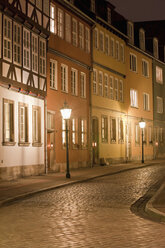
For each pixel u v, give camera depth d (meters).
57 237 9.19
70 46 31.97
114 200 15.49
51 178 23.95
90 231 9.83
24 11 24.44
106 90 39.16
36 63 26.36
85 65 34.41
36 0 26.19
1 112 21.78
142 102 48.47
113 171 29.67
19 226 10.50
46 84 27.73
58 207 13.77
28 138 25.11
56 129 29.50
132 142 45.19
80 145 33.16
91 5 37.00
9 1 22.52
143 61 49.25
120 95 42.56
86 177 24.70
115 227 10.29
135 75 46.62
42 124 27.11
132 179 24.42
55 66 29.64
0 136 21.66
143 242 8.63
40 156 26.70
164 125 55.34
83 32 34.44
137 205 14.29
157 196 15.51
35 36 26.19
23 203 14.84
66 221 11.18
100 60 37.72
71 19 32.28
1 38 21.73
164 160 48.16
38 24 26.34
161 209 12.30
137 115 46.81
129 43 44.47
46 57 27.70
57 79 29.77
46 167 27.28
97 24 37.31
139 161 44.75
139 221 11.12
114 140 40.38
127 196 16.66
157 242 8.62
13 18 23.17
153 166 37.59
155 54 53.34
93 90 36.34
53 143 29.05
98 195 16.98
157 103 53.25
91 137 34.91
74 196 16.70
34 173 25.73
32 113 25.77
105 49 39.06
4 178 22.03
